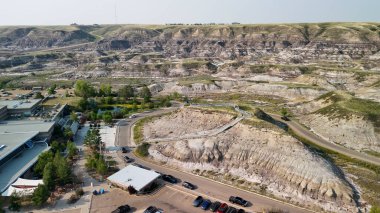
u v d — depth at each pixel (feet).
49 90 581.12
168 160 299.58
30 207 223.30
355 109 374.63
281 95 547.08
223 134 305.32
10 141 303.27
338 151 318.04
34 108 429.38
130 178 257.34
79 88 565.94
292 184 245.24
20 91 577.84
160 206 227.81
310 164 253.24
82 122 424.87
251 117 320.91
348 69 634.02
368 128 343.26
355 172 269.64
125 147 337.52
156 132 364.38
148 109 493.77
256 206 226.79
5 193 232.53
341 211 219.00
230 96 568.41
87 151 328.49
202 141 302.45
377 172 273.75
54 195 239.30
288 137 275.80
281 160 263.49
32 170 276.62
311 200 230.07
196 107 370.94
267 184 251.60
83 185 256.32
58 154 271.49
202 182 262.06
